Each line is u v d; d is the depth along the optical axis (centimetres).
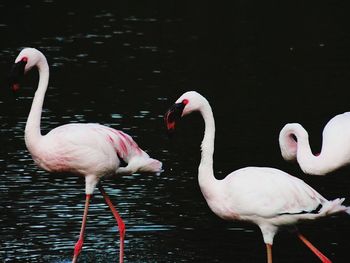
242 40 2484
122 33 2533
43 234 1066
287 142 1045
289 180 913
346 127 1036
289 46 2400
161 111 1667
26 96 1803
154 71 2058
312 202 903
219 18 2858
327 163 1027
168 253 1012
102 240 1055
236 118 1645
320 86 1925
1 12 2884
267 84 1947
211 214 1155
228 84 1941
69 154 1009
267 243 923
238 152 1415
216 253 1016
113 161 1026
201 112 942
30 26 2617
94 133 1017
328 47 2380
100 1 3194
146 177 1312
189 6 3103
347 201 1187
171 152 1422
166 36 2516
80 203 1177
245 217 922
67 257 1002
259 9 3056
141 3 3161
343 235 1093
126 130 1527
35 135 1023
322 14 2945
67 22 2708
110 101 1748
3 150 1406
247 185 912
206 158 940
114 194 1227
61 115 1617
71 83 1912
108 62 2141
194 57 2236
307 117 1647
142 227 1098
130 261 989
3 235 1058
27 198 1189
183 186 1264
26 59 1034
